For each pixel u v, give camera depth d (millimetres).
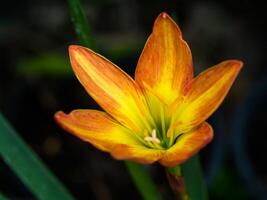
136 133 236
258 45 429
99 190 380
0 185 386
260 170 373
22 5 441
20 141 264
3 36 439
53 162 391
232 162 399
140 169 279
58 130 404
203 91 230
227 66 224
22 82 422
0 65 434
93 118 231
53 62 403
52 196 265
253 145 380
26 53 437
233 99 413
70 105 409
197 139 222
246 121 385
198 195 260
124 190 378
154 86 240
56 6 446
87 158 391
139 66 239
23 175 261
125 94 239
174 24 233
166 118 241
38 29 441
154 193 281
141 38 429
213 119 383
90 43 265
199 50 426
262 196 365
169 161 214
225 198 376
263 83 390
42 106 413
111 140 229
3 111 414
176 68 237
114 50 417
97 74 235
